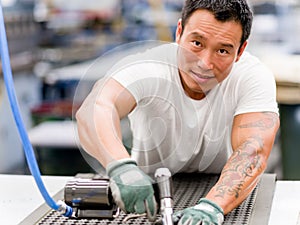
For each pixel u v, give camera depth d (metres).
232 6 1.60
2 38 1.20
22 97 4.02
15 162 3.87
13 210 1.76
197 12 1.62
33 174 1.24
